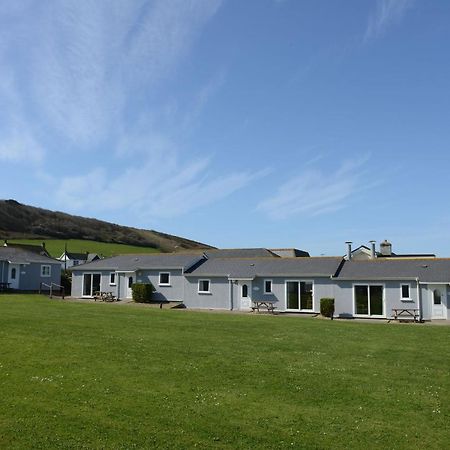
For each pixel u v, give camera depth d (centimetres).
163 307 4384
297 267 4391
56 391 1424
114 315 3119
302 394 1509
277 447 1129
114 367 1705
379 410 1393
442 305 3816
